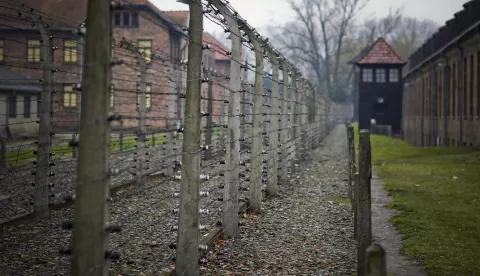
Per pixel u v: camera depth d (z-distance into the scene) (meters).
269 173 12.49
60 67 35.50
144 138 13.44
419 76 44.94
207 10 6.38
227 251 7.45
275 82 12.23
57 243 7.51
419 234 8.52
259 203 10.44
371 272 3.36
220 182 14.33
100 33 3.54
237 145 8.34
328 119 48.03
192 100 5.84
